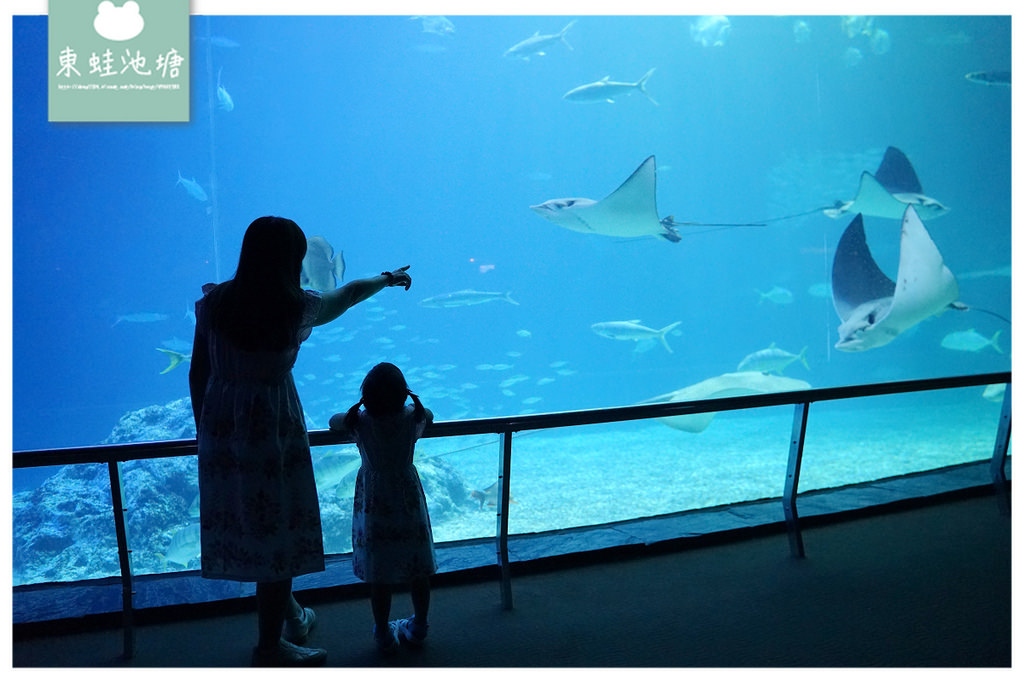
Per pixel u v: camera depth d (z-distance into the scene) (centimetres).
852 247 1341
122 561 228
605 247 4275
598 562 301
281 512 195
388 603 218
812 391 324
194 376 204
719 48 4112
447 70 4144
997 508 369
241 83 3809
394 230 4403
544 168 4497
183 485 1041
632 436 1738
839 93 4147
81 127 3378
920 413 1828
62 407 3681
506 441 267
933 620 238
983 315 3803
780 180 4300
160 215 3681
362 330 3872
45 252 3525
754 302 4284
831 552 311
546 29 4156
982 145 4153
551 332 4441
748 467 1298
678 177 4438
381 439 217
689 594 266
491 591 273
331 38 3841
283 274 192
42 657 218
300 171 4138
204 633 234
